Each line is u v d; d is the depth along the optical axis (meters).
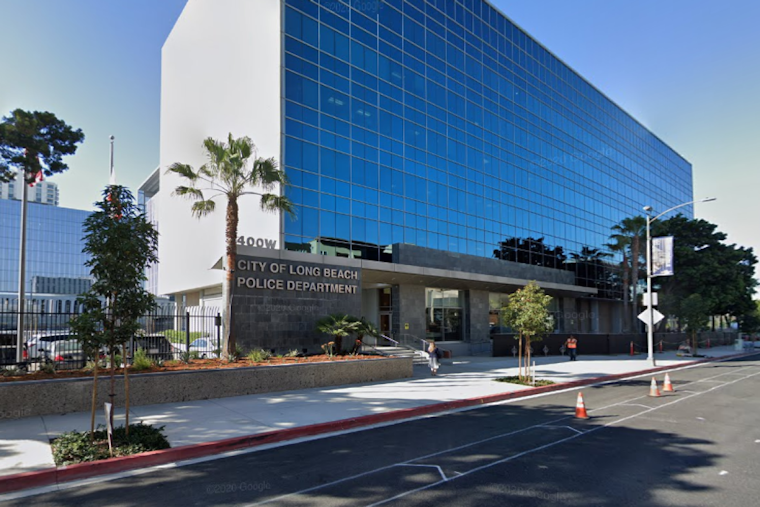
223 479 6.75
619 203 54.19
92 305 7.91
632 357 32.09
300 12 24.36
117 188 8.37
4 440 8.42
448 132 32.94
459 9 35.25
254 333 20.09
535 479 6.65
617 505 5.68
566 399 14.27
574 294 44.19
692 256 47.34
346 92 26.23
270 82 23.50
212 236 27.83
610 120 54.47
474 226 34.16
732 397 14.52
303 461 7.64
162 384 12.27
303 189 23.45
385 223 27.58
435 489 6.26
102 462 7.13
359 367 16.80
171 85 35.09
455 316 34.12
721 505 5.68
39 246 115.81
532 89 42.25
